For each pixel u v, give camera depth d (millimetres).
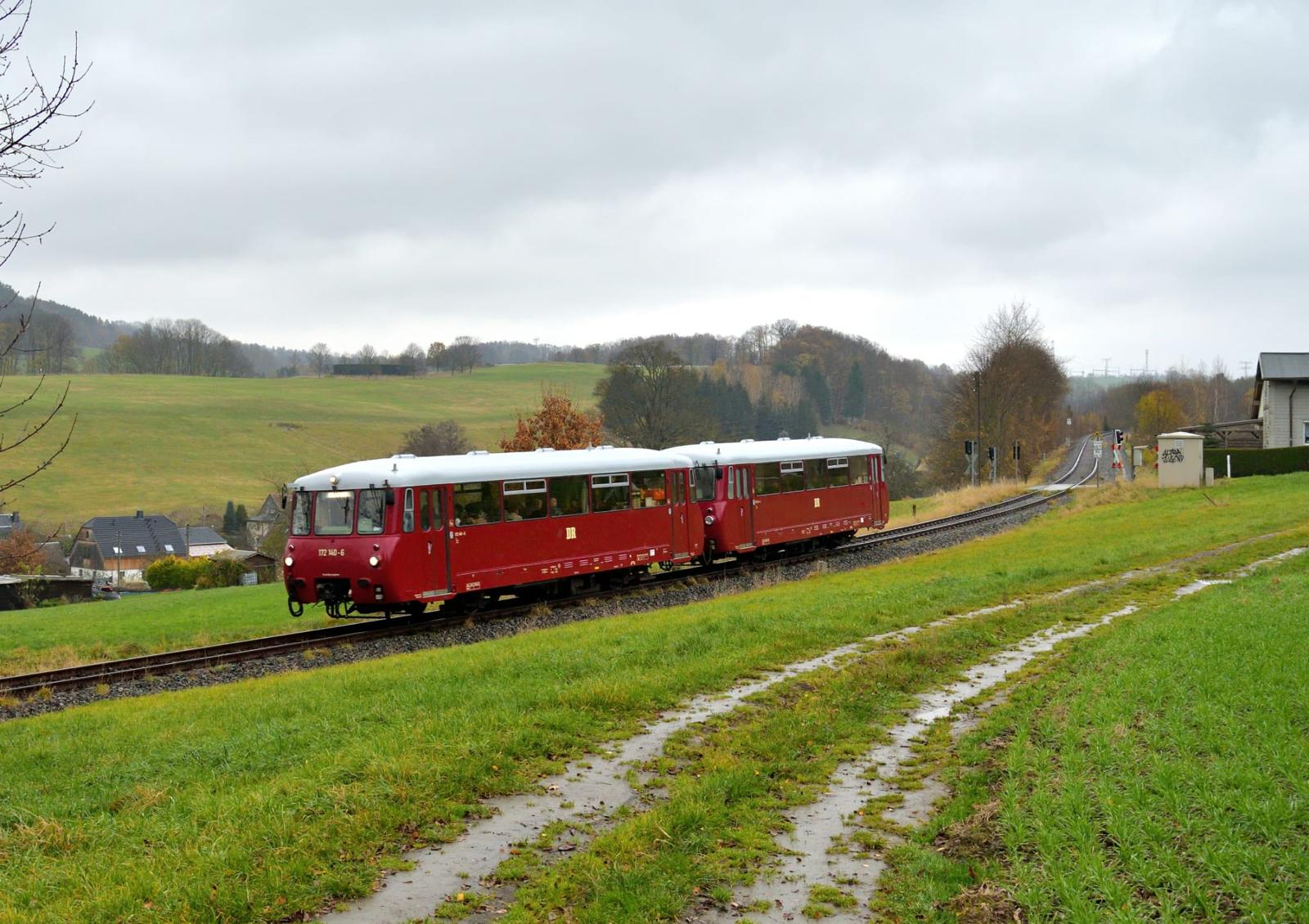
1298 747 8969
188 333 188375
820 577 31234
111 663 20750
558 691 13523
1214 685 11508
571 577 29062
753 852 8578
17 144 9664
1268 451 57312
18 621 33188
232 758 11234
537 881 8008
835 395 162875
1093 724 10812
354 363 186875
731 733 12031
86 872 8078
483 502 25469
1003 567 28109
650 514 30750
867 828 9219
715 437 81125
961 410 86188
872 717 13055
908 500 78438
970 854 8180
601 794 10156
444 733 11523
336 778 10070
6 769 11930
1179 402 122875
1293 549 27812
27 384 143000
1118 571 26250
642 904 7469
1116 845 7594
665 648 16656
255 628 27609
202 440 121375
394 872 8281
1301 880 6691
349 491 23734
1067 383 106875
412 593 23547
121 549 89500
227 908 7367
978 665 16078
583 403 152500
